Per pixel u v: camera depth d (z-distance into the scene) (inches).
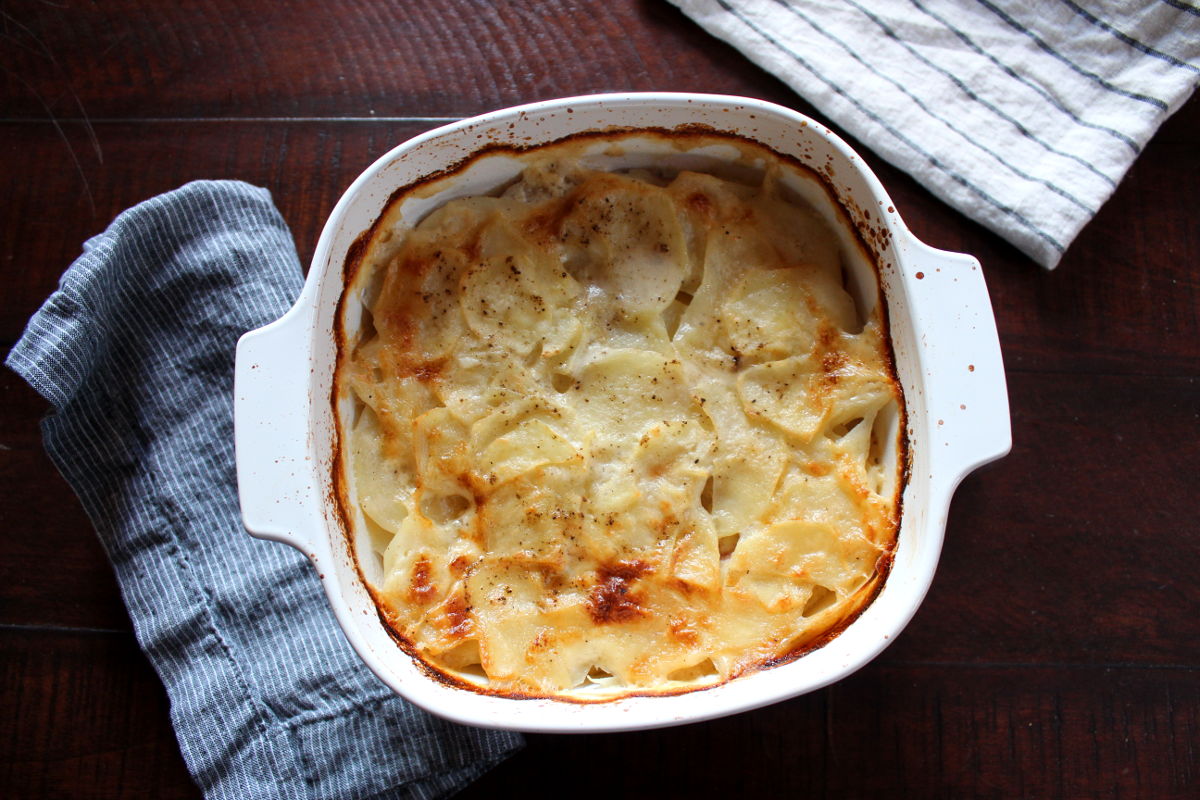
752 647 23.5
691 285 24.9
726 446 24.1
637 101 23.5
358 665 25.5
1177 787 25.8
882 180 26.8
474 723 22.1
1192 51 26.1
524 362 24.5
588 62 27.2
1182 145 27.0
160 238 26.0
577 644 23.6
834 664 22.6
